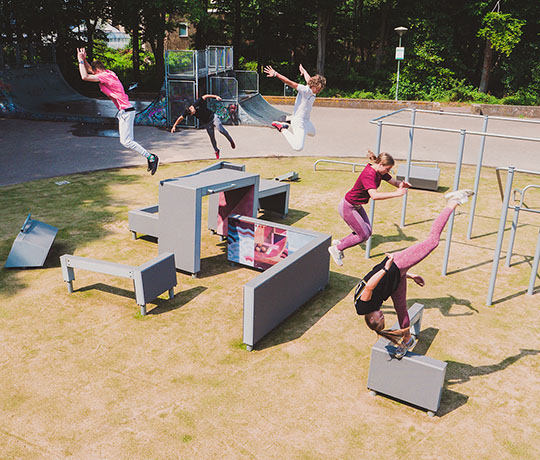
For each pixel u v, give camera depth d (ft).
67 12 99.45
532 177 43.91
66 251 26.84
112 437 13.93
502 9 103.96
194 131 64.13
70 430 14.19
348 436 14.12
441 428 14.55
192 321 20.21
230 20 117.50
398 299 15.28
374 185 19.15
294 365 17.43
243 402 15.46
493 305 21.86
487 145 56.95
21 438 13.87
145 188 38.52
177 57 64.95
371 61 128.57
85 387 16.07
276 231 23.68
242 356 17.90
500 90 120.47
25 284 23.18
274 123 25.12
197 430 14.21
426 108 93.25
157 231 27.04
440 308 21.56
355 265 25.85
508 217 33.73
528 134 65.62
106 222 31.19
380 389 15.70
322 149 53.72
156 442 13.74
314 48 127.13
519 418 15.01
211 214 29.30
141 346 18.40
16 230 29.55
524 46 109.19
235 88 66.90
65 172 43.06
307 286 21.38
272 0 110.42
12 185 39.19
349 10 120.57
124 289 22.90
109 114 74.90
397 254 14.43
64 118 69.97
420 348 18.53
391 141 58.90
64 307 21.17
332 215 32.94
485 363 17.72
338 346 18.65
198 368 17.15
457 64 116.37
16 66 85.10
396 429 14.47
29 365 17.19
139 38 110.32
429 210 34.76
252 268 25.38
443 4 114.21
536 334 19.65
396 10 118.01
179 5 98.68
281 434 14.12
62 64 107.04
